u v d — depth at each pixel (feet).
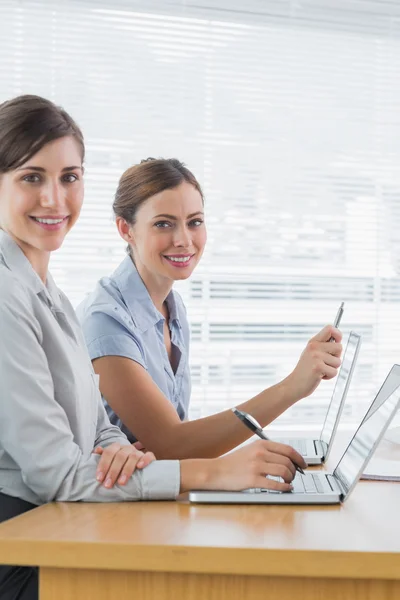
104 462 3.96
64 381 4.35
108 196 9.87
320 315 10.48
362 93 10.52
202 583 3.03
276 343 10.37
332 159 10.45
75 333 4.93
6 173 4.35
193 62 10.08
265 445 4.05
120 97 9.91
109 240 9.88
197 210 6.65
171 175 6.55
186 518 3.45
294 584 3.00
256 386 10.32
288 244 10.37
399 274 10.69
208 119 10.12
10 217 4.40
